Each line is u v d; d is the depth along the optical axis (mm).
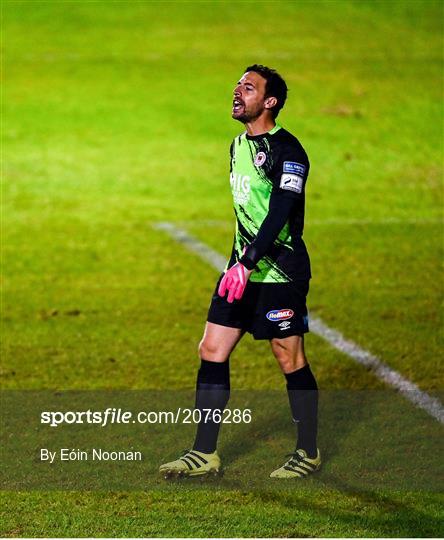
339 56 83062
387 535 15453
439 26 92562
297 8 96625
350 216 48250
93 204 50156
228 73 77438
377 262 38500
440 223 46688
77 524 15898
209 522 15953
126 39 86125
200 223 46375
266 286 17703
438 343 27562
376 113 69375
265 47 85062
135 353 26594
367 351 26734
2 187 52812
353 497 16984
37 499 16953
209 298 33000
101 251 40375
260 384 23844
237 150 17656
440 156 61531
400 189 54594
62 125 65312
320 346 27234
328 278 35875
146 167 57594
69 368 25203
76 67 78250
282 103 17484
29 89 72625
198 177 56000
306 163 17344
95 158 59000
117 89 73125
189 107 69562
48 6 93625
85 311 31219
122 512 16391
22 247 40938
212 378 18016
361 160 60188
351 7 97250
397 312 31047
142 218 47250
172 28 89562
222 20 92250
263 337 17891
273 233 16938
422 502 16766
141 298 32906
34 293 33594
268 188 17312
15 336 28234
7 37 85625
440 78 77688
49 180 54500
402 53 84375
